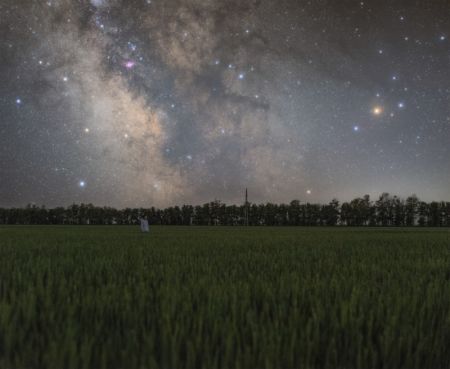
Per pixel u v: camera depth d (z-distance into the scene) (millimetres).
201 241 14367
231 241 14594
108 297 3088
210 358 1979
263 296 3412
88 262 6156
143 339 2180
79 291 3504
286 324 2643
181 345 2170
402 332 2424
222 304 2896
